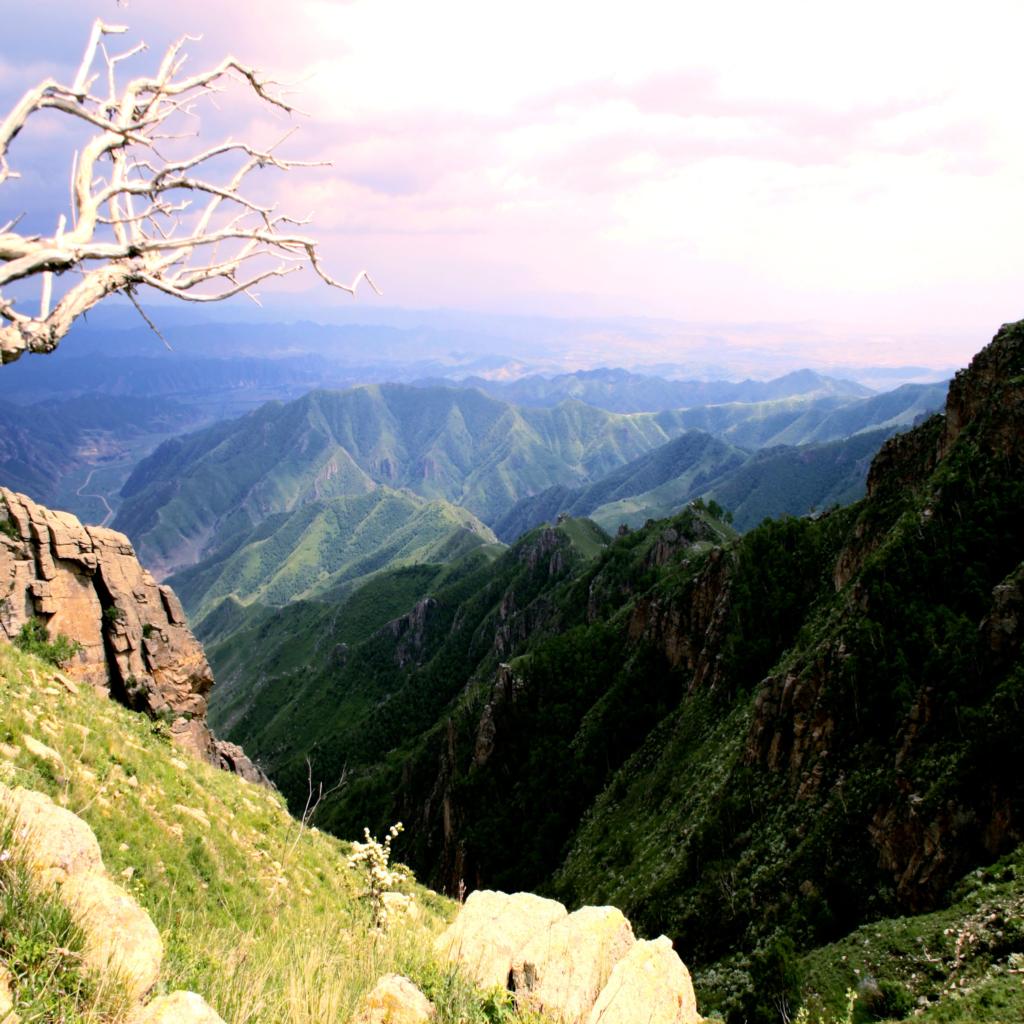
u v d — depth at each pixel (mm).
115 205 8180
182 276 8531
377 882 21625
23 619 39688
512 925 13820
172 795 28188
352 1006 10281
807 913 46156
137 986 7930
